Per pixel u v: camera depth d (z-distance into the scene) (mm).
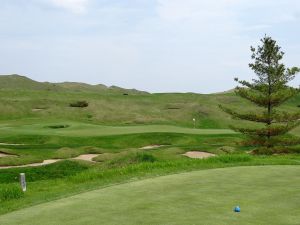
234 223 9781
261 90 40750
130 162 24906
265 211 10836
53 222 10258
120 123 70188
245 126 70625
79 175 18672
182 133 43750
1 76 179250
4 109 75750
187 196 12648
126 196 12844
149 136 41688
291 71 40000
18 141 39375
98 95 92438
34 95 90062
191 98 91188
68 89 167750
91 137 40219
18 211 11625
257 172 16969
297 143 40188
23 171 24938
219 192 13148
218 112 77938
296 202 11797
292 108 81688
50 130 47562
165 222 9945
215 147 36094
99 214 10828
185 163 20172
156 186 14266
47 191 15055
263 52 40125
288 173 16672
